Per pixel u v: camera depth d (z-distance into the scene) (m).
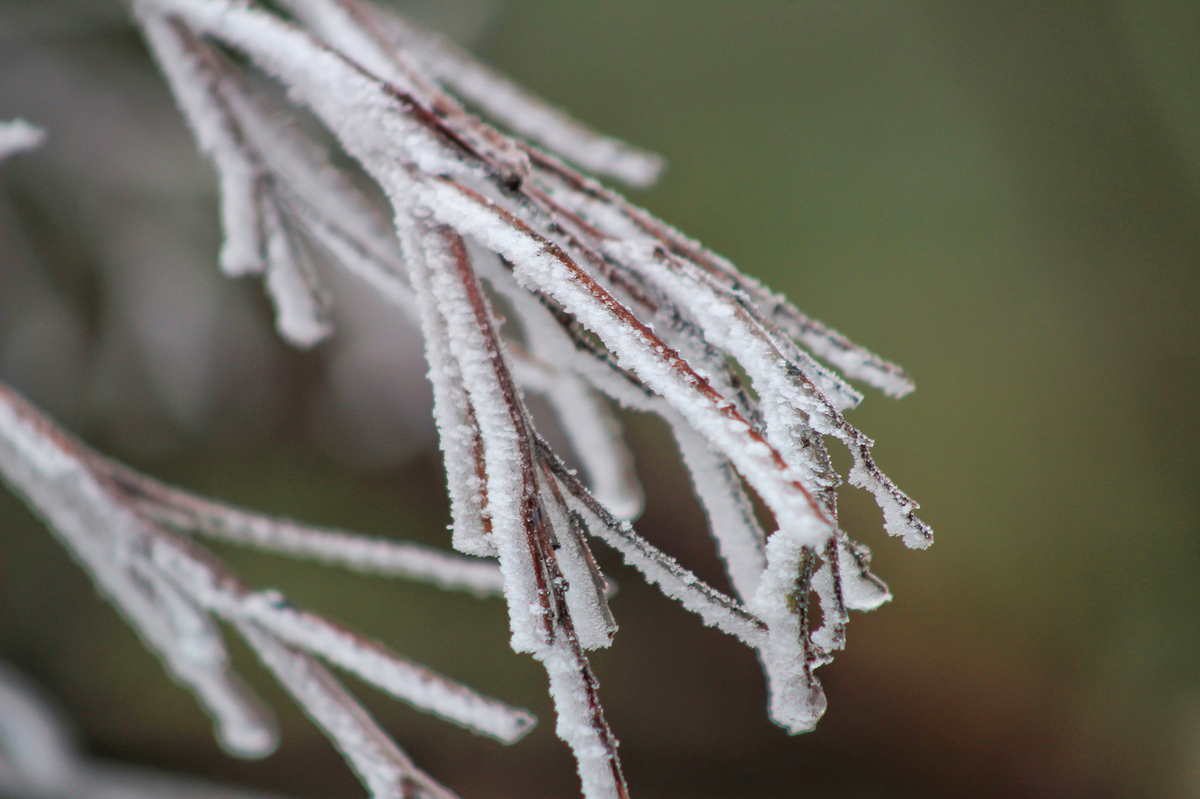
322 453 1.67
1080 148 1.60
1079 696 1.47
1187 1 1.56
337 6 0.51
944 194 1.62
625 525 0.46
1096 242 1.59
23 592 1.53
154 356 1.52
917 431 1.57
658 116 1.68
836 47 1.64
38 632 1.50
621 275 0.47
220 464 1.63
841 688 1.52
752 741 1.47
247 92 0.51
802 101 1.65
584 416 0.53
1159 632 1.47
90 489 0.52
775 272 1.61
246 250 0.52
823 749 1.49
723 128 1.66
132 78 1.47
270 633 0.50
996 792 1.45
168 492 0.53
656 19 1.67
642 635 1.56
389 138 0.47
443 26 1.57
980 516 1.54
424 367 1.61
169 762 1.35
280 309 0.53
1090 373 1.57
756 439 0.45
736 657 1.54
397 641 1.50
